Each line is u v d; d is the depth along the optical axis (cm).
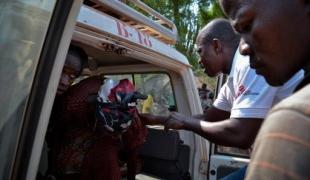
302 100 54
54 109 184
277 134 53
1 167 121
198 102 287
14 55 121
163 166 277
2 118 120
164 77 291
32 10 122
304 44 70
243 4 78
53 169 190
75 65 186
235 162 264
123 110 173
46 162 208
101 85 186
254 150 57
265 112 164
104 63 293
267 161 53
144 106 293
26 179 125
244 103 169
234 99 193
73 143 186
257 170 54
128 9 214
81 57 193
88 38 183
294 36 70
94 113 177
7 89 120
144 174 280
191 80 284
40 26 124
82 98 179
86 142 187
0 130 119
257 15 75
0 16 118
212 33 206
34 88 125
